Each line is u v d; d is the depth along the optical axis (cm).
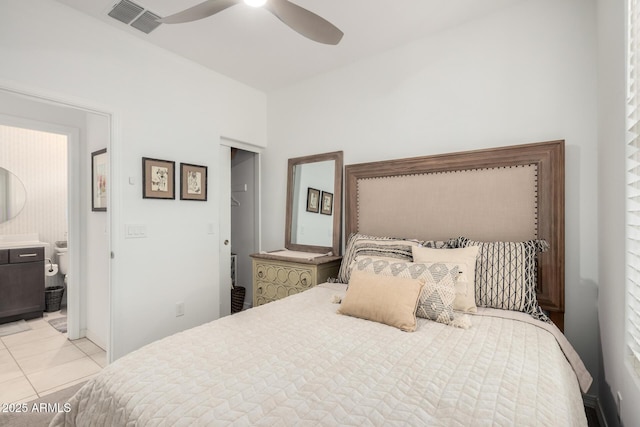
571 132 202
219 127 319
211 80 312
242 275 400
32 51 201
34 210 409
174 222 279
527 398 98
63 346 293
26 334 321
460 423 86
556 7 206
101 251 289
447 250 196
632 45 121
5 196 390
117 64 241
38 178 412
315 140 328
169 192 273
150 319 262
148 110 261
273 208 366
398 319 160
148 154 261
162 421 91
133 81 251
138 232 255
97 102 230
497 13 226
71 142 306
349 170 293
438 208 241
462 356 127
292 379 109
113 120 240
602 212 178
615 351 150
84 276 315
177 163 282
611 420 160
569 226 202
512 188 213
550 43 208
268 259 302
